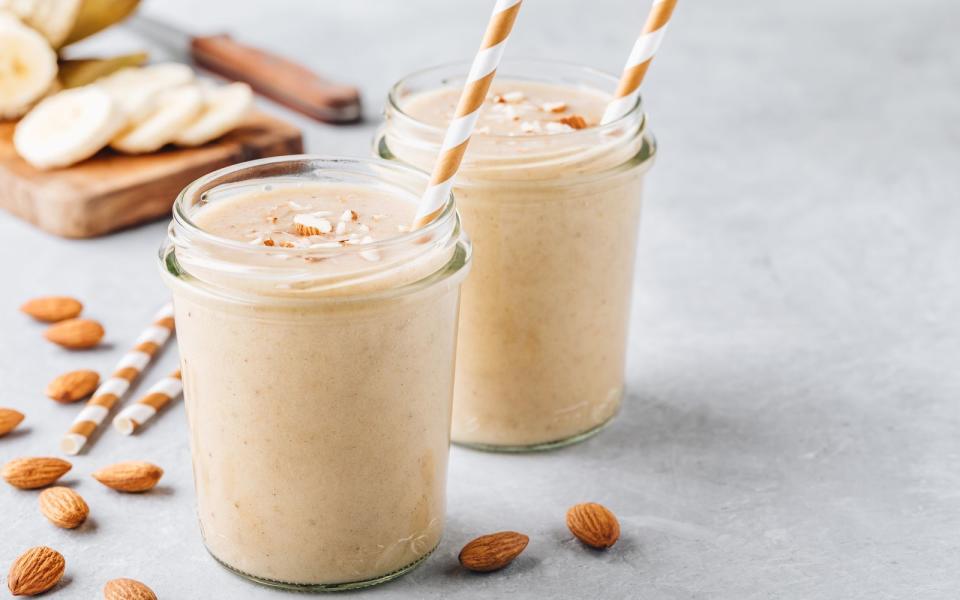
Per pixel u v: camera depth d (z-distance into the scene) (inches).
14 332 34.2
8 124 40.2
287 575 28.2
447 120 30.9
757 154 41.3
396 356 27.4
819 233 37.9
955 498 30.1
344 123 41.8
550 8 50.7
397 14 49.8
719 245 37.5
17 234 37.5
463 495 30.3
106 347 33.9
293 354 27.0
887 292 35.8
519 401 30.9
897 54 47.3
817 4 52.0
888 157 41.1
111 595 27.8
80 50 45.1
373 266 26.8
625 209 30.5
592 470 30.9
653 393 32.8
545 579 28.6
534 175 29.4
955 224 38.3
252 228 27.9
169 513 29.9
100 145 37.9
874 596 28.2
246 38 46.8
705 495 30.3
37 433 31.6
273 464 27.5
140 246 37.3
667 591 28.3
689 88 44.7
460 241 28.4
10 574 28.1
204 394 27.6
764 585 28.4
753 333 34.5
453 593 28.3
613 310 31.0
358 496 27.8
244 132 39.9
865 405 32.4
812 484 30.5
